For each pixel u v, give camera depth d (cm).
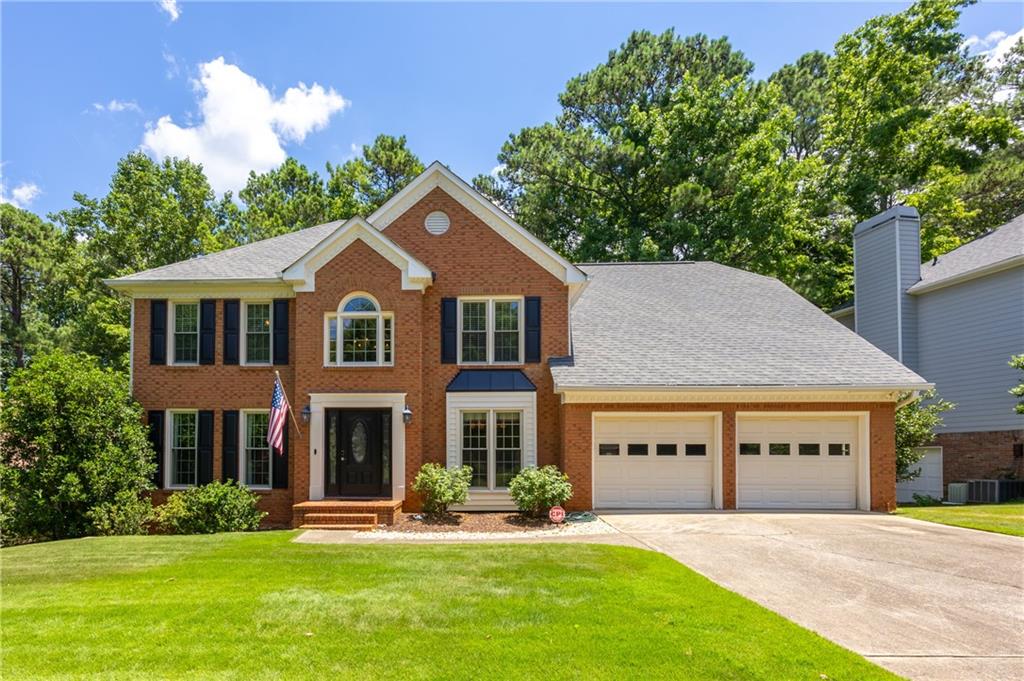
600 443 1647
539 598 801
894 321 2420
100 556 1090
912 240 2428
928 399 2275
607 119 3828
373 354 1647
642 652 621
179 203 3334
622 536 1262
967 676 578
